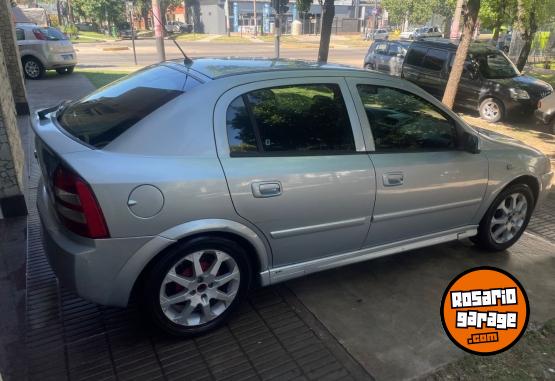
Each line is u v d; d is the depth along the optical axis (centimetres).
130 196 239
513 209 410
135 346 275
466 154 360
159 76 309
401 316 317
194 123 262
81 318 298
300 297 334
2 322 292
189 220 254
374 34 5038
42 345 273
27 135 720
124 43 3575
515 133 979
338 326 303
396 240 347
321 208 294
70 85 1278
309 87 301
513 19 1362
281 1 1120
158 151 252
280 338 289
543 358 284
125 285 252
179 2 5425
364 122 315
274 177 274
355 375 262
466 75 1137
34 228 416
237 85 279
